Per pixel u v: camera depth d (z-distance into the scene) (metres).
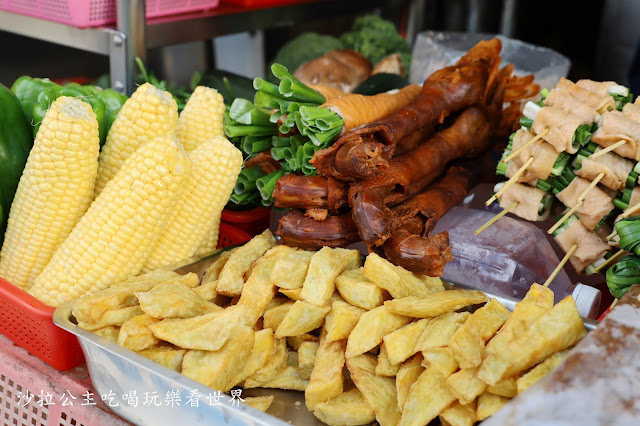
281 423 1.03
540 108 1.50
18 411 1.43
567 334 1.10
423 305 1.22
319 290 1.31
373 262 1.29
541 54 2.62
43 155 1.43
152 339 1.24
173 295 1.29
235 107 1.71
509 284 1.57
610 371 0.91
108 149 1.58
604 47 4.41
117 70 2.24
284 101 1.67
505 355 1.07
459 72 1.74
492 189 1.87
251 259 1.49
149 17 2.41
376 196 1.36
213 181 1.51
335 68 3.09
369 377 1.21
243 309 1.24
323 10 3.19
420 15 3.93
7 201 1.67
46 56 3.21
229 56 3.50
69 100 1.45
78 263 1.44
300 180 1.45
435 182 1.70
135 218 1.41
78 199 1.51
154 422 1.20
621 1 4.25
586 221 1.51
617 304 1.05
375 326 1.23
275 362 1.31
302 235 1.45
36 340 1.42
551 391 0.89
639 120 1.49
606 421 0.84
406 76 3.32
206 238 1.73
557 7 4.44
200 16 2.54
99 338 1.22
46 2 2.29
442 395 1.10
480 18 4.18
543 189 1.56
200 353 1.19
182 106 2.19
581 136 1.48
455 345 1.10
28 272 1.58
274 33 3.68
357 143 1.37
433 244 1.33
